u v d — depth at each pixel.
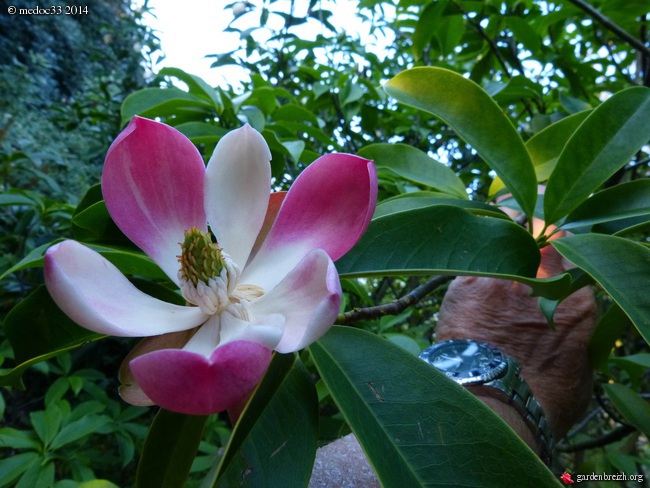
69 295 0.14
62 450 0.51
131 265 0.20
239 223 0.19
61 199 0.78
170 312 0.18
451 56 0.64
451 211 0.20
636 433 0.47
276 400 0.16
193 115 0.39
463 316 0.29
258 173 0.19
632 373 0.37
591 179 0.22
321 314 0.13
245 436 0.15
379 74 0.62
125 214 0.18
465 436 0.15
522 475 0.14
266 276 0.18
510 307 0.28
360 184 0.17
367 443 0.14
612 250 0.19
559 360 0.26
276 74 0.61
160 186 0.18
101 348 0.71
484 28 0.49
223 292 0.18
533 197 0.22
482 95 0.24
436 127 0.60
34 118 1.16
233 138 0.19
